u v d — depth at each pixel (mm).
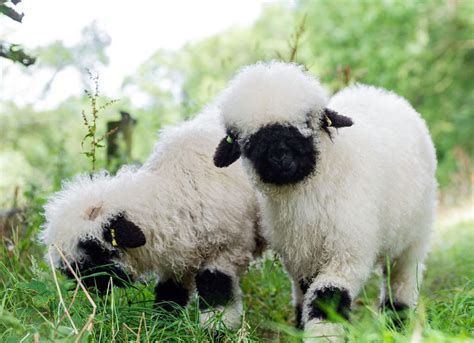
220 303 2498
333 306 2268
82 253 2414
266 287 2979
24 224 3137
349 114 2516
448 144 8047
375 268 2758
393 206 2475
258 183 2295
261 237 2643
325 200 2316
